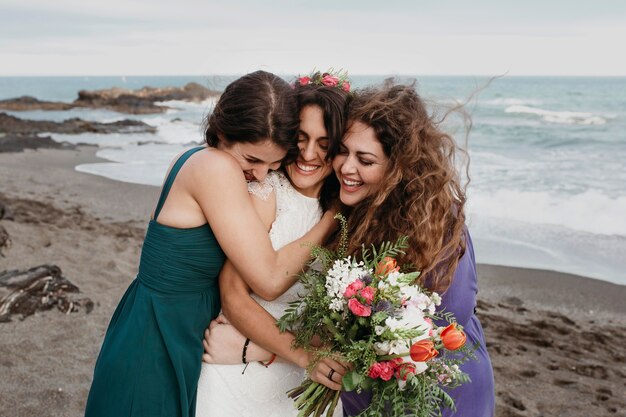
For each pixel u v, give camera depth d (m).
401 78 2.42
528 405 4.35
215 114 2.16
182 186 2.18
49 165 14.62
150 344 2.19
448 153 2.30
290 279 2.21
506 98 38.56
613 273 7.11
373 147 2.17
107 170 13.82
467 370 2.26
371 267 2.02
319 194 2.42
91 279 6.07
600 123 23.81
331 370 2.07
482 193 10.81
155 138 21.78
